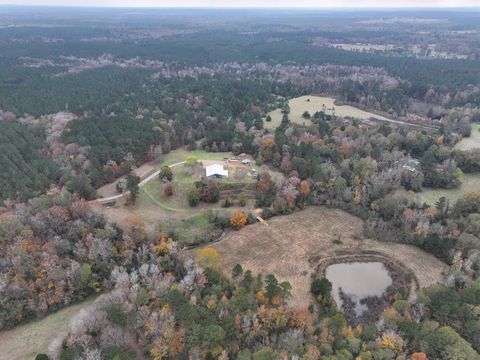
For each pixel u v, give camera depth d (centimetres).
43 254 10488
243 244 12019
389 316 8838
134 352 8200
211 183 14000
